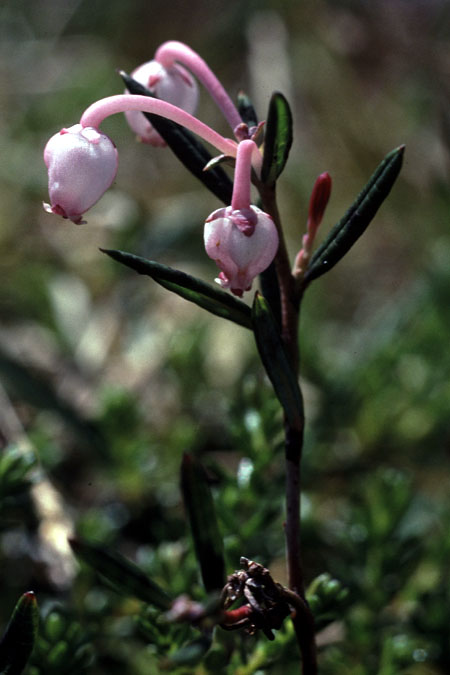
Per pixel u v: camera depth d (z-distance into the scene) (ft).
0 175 1.27
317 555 0.77
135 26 1.72
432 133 1.39
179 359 0.91
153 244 1.14
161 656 0.63
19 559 0.74
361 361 0.98
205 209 1.25
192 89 0.62
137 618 0.63
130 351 1.01
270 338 0.58
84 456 0.85
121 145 1.43
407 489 0.73
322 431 0.90
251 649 0.66
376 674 0.69
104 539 0.74
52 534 0.74
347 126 1.42
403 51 1.58
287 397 0.59
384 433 0.89
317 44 1.55
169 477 0.81
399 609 0.74
